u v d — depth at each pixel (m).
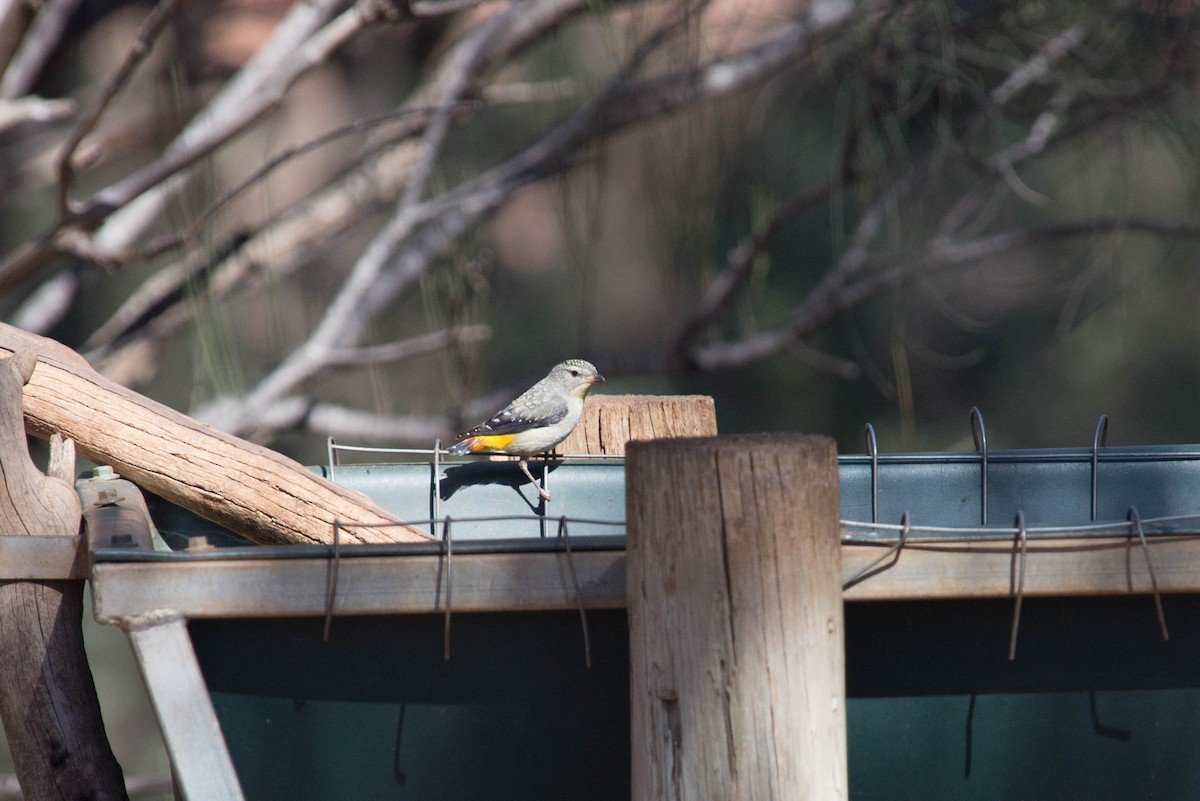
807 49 12.24
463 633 4.19
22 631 4.92
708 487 3.76
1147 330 17.30
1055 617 4.18
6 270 10.37
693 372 14.28
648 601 3.86
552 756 4.23
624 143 15.48
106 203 10.44
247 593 4.03
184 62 14.85
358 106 16.78
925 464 5.95
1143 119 12.25
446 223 13.70
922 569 4.03
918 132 13.34
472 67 13.13
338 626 4.17
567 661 4.21
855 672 4.23
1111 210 14.92
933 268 13.68
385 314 14.26
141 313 13.53
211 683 4.16
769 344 14.16
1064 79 12.07
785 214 13.18
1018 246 14.19
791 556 3.77
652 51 12.56
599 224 14.45
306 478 5.73
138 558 4.00
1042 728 4.20
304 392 14.72
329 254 16.14
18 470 5.10
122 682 14.05
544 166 13.38
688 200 12.27
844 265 13.75
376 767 4.21
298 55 10.73
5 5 11.18
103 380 6.00
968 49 11.90
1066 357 17.97
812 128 13.77
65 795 4.98
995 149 14.06
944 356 17.56
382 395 14.08
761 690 3.76
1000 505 5.91
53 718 4.96
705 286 13.58
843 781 3.88
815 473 3.80
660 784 3.86
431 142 13.39
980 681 4.21
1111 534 4.01
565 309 18.73
